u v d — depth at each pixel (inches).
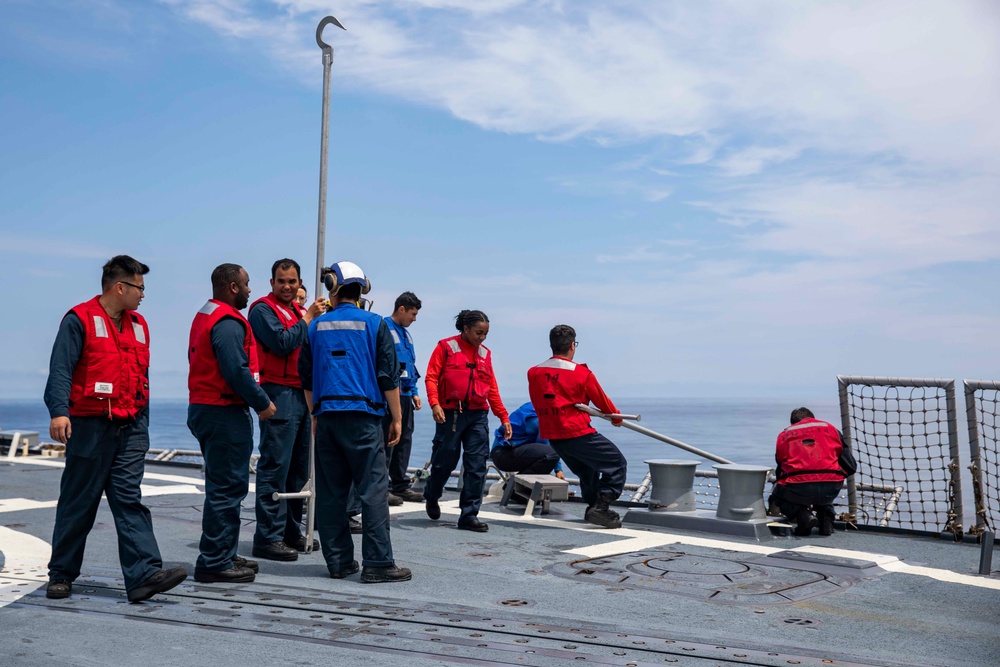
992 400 283.7
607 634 153.9
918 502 296.5
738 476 282.8
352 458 201.2
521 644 145.8
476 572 211.8
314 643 144.0
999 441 283.6
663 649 144.6
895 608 185.3
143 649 139.5
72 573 176.7
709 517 286.0
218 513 193.5
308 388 211.9
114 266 175.6
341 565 203.6
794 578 211.8
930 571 225.6
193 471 463.2
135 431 176.4
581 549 245.0
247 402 192.2
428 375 285.0
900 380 303.7
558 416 298.2
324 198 229.3
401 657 136.9
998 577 219.9
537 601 182.5
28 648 139.3
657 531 285.6
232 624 155.2
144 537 173.2
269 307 223.3
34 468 449.7
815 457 283.6
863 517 309.0
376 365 203.5
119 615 160.9
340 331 203.5
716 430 4473.4
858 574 219.8
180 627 153.0
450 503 346.3
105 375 171.2
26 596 175.2
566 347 303.3
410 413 345.4
